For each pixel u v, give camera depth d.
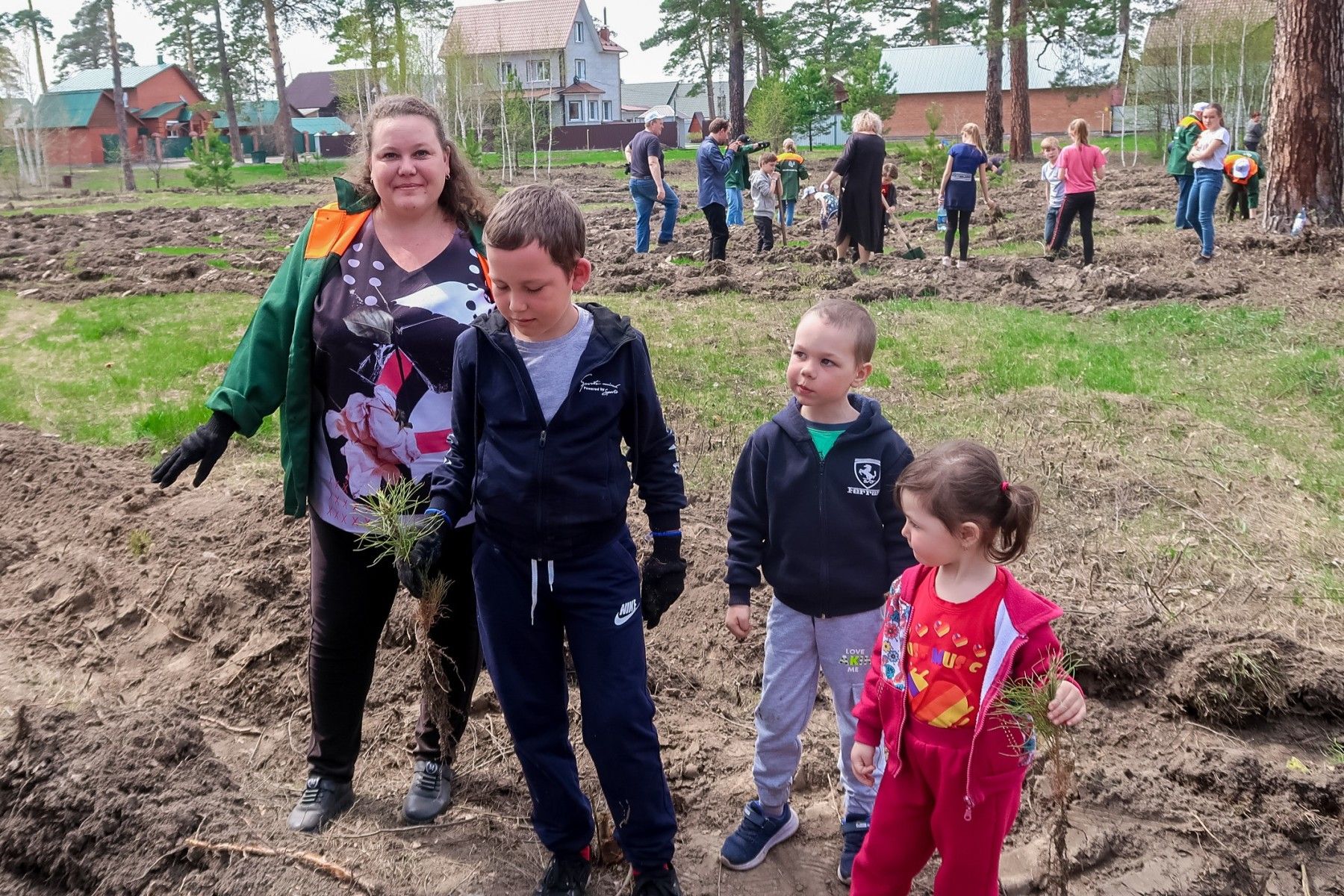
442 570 3.46
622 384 3.07
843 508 3.18
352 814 3.64
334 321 3.31
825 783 3.80
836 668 3.25
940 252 15.80
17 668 4.84
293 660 4.66
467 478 3.20
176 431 7.35
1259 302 10.81
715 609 4.90
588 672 3.07
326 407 3.39
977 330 10.00
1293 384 7.79
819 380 3.14
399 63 35.56
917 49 67.44
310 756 3.64
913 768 2.80
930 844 2.86
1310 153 14.94
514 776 3.85
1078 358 8.84
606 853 3.40
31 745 3.61
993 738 2.69
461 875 3.33
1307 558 5.25
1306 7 14.74
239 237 20.06
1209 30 39.59
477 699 4.26
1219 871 3.33
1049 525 5.70
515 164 42.84
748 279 13.26
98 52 91.06
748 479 3.32
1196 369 8.48
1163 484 6.18
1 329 11.40
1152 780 3.72
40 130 46.62
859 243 14.03
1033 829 3.50
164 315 11.83
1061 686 2.60
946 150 25.58
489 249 2.88
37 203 34.00
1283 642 4.28
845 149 13.80
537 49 76.44
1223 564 5.20
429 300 3.33
